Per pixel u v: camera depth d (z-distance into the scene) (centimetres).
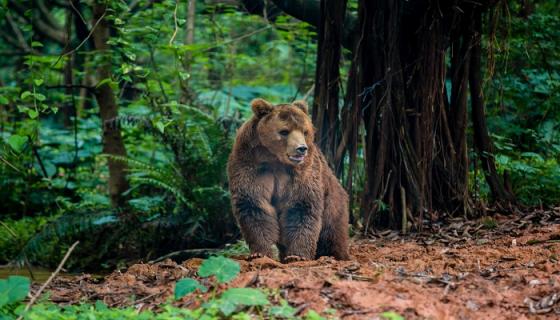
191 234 1508
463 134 1348
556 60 1656
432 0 1281
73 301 854
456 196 1345
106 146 1745
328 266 887
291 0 1471
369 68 1336
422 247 1134
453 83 1352
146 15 1706
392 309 685
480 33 1333
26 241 1602
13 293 709
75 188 1928
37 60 1620
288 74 2636
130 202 1554
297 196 1031
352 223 1367
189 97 1750
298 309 691
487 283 770
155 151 2023
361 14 1316
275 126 1004
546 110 1595
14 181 1850
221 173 1522
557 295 716
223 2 1925
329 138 1352
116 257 1562
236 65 2323
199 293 776
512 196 1384
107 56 1631
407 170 1311
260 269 905
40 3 2597
